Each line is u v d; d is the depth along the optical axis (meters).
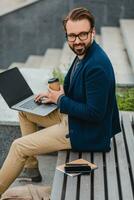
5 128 5.33
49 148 4.32
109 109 4.22
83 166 3.98
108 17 9.84
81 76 4.07
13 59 10.26
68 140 4.28
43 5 9.86
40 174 5.03
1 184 4.34
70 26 4.00
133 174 4.00
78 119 4.20
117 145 4.55
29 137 4.33
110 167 4.09
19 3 10.30
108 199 3.62
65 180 3.89
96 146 4.27
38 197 4.25
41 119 4.66
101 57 4.03
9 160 4.33
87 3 9.75
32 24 10.00
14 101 4.58
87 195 3.66
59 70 7.08
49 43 10.08
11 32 10.06
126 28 8.74
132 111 5.72
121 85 6.34
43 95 4.60
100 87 3.98
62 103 4.12
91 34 4.06
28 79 6.52
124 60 7.46
